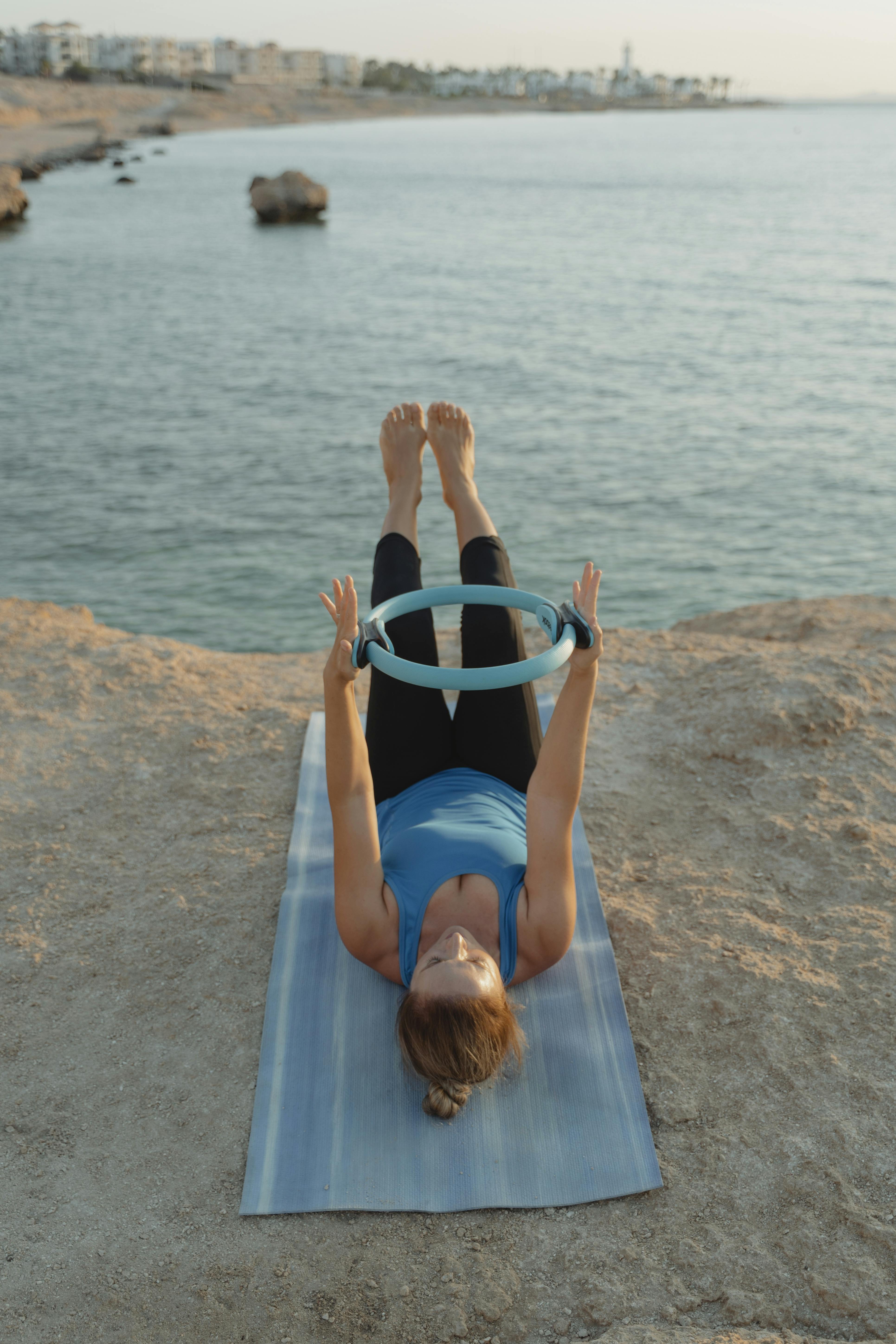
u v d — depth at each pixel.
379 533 12.50
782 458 15.27
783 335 24.55
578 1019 2.54
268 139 129.50
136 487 14.02
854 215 52.72
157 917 2.93
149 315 27.19
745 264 36.66
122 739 3.80
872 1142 2.23
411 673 2.12
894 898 2.93
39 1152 2.27
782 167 92.50
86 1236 2.09
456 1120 2.31
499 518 12.84
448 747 2.87
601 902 2.95
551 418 17.62
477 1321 1.94
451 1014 2.10
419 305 29.22
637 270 35.69
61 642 4.49
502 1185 2.18
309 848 3.18
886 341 23.61
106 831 3.31
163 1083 2.44
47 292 30.23
